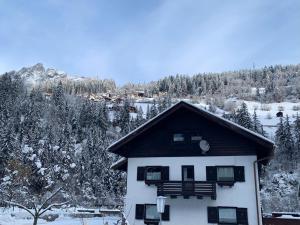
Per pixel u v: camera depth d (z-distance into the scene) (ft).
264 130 353.92
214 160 82.07
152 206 83.87
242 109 354.54
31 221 107.55
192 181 79.51
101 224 105.60
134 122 383.86
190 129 85.76
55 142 247.91
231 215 78.02
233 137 82.43
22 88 485.56
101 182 223.71
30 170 134.51
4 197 94.43
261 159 79.05
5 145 179.52
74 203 143.74
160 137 87.86
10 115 322.14
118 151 88.94
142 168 86.89
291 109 545.85
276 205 209.77
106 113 419.33
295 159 279.08
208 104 638.53
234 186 78.95
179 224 79.92
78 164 222.48
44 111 394.73
